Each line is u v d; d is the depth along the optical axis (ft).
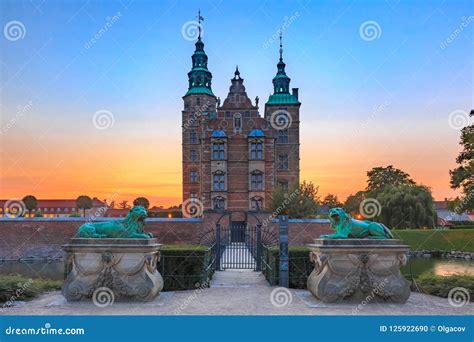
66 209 231.50
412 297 35.06
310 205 119.24
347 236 32.35
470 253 108.68
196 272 40.50
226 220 107.76
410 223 148.05
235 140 153.17
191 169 168.76
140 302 31.73
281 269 41.34
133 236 32.40
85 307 30.07
